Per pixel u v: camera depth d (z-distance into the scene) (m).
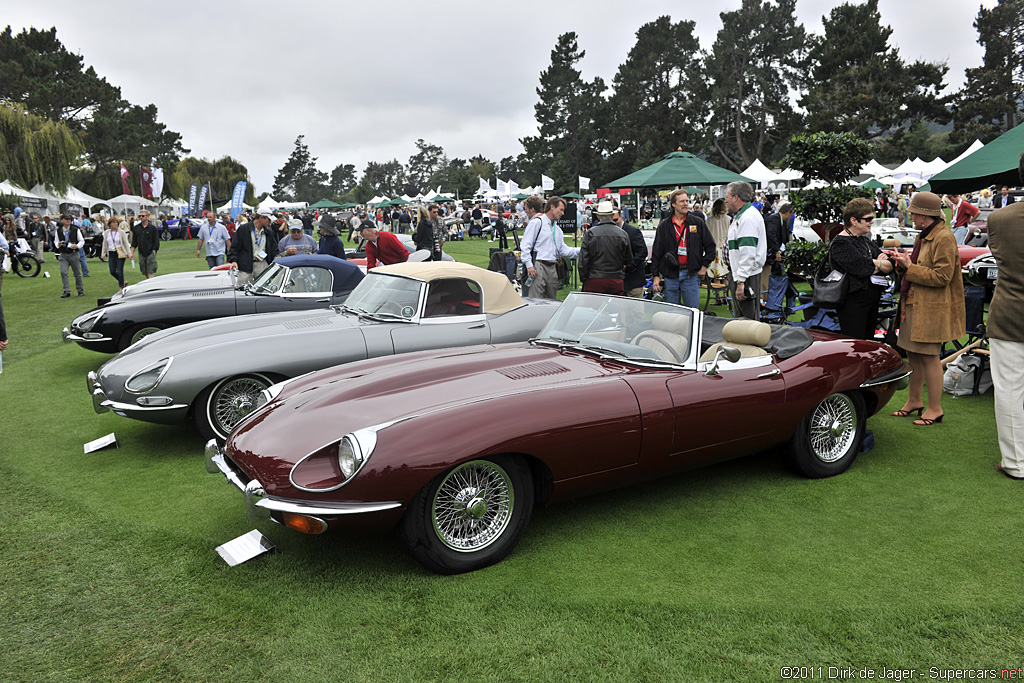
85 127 62.66
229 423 5.30
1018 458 4.44
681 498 4.34
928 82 61.47
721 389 4.05
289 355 5.35
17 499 4.50
